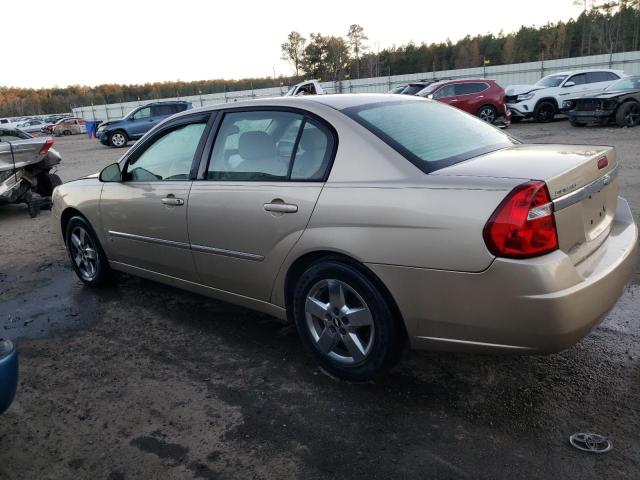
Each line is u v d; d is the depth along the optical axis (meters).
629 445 2.29
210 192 3.32
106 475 2.33
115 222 4.13
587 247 2.51
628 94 13.69
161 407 2.82
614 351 3.06
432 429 2.49
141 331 3.79
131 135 21.45
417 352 3.21
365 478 2.21
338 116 2.88
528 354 2.33
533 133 14.29
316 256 2.88
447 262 2.33
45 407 2.89
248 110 3.31
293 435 2.52
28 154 7.96
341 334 2.84
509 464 2.23
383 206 2.50
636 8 64.06
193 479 2.27
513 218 2.17
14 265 5.68
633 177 7.55
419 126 2.99
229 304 4.18
